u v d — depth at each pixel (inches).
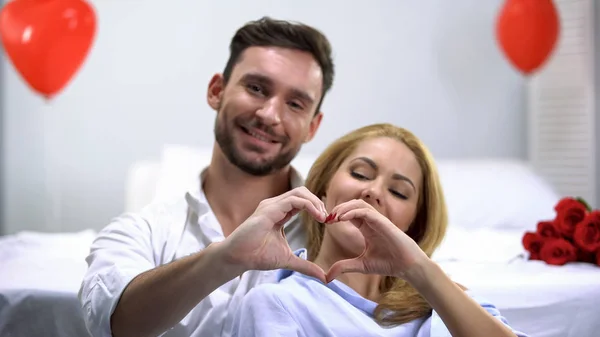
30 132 122.8
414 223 55.7
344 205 42.4
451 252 73.9
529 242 69.0
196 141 124.4
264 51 56.7
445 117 132.0
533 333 55.9
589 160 127.6
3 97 122.9
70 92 122.0
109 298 45.4
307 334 45.3
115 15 121.5
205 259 41.0
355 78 128.0
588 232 65.4
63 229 123.4
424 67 130.7
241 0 124.6
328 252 51.7
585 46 127.8
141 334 44.8
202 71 124.0
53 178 123.0
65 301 54.4
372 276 52.2
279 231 41.7
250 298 46.3
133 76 122.3
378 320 48.0
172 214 57.0
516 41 118.5
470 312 41.4
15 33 98.0
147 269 49.4
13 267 63.6
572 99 129.4
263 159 56.3
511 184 110.3
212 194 59.7
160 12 122.4
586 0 127.6
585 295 56.5
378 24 128.6
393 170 51.9
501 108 134.9
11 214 123.6
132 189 109.7
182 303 42.6
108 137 122.6
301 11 126.3
